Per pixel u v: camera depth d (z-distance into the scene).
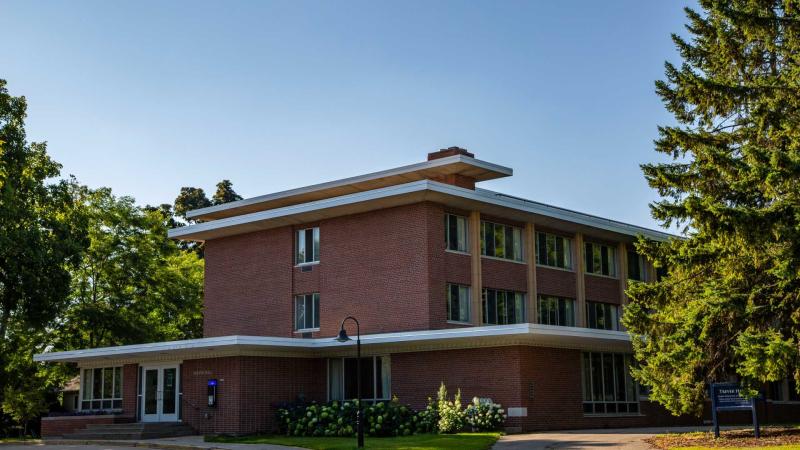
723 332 25.25
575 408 34.19
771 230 21.84
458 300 37.34
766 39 26.80
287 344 34.09
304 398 35.66
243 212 46.28
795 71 24.69
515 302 40.09
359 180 41.47
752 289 24.22
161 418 36.44
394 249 37.06
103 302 53.12
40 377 49.62
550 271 42.09
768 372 22.11
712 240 24.67
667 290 27.48
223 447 28.19
